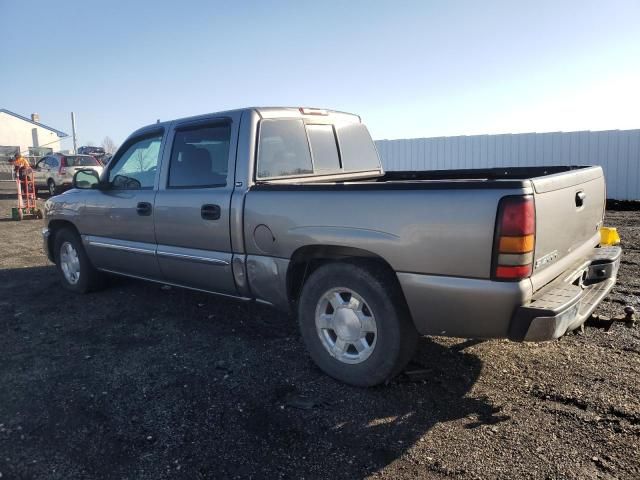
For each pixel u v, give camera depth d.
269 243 4.00
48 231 6.55
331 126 5.29
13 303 5.95
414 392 3.56
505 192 2.96
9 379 3.94
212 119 4.55
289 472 2.76
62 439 3.11
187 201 4.61
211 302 5.74
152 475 2.76
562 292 3.25
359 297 3.56
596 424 3.07
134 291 6.30
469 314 3.12
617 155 15.47
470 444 2.94
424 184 3.25
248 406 3.44
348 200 3.53
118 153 5.55
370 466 2.79
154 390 3.70
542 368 3.81
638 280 6.15
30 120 46.72
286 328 4.89
